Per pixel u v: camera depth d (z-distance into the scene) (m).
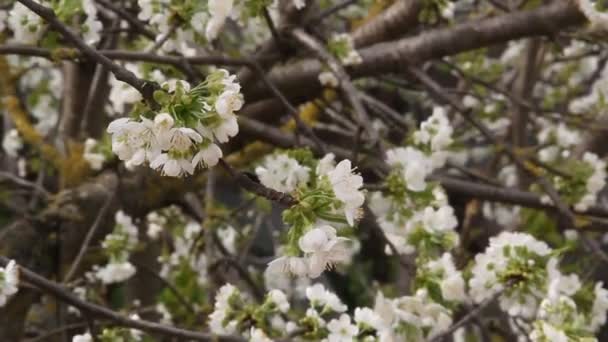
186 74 1.25
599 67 2.31
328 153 1.29
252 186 1.04
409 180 1.29
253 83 1.47
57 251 1.51
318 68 1.45
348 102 1.48
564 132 2.08
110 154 1.46
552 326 1.23
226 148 1.56
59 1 1.22
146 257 2.17
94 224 1.45
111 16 1.67
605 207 1.47
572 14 1.40
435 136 1.38
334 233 1.04
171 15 1.26
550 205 1.49
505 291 1.26
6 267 1.16
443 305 1.26
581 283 1.39
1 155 2.21
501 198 1.49
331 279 2.96
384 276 2.96
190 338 1.21
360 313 1.26
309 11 1.45
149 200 1.56
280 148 1.47
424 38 1.45
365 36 1.56
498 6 1.59
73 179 1.57
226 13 1.22
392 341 1.24
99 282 1.73
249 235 2.35
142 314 2.13
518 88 2.11
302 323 1.26
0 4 1.39
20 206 1.96
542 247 1.26
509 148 1.55
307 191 1.06
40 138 1.65
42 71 2.43
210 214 1.64
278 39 1.38
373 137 1.30
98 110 1.77
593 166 1.48
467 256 1.69
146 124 0.99
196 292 2.17
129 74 1.02
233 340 1.21
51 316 1.79
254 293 1.84
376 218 1.27
